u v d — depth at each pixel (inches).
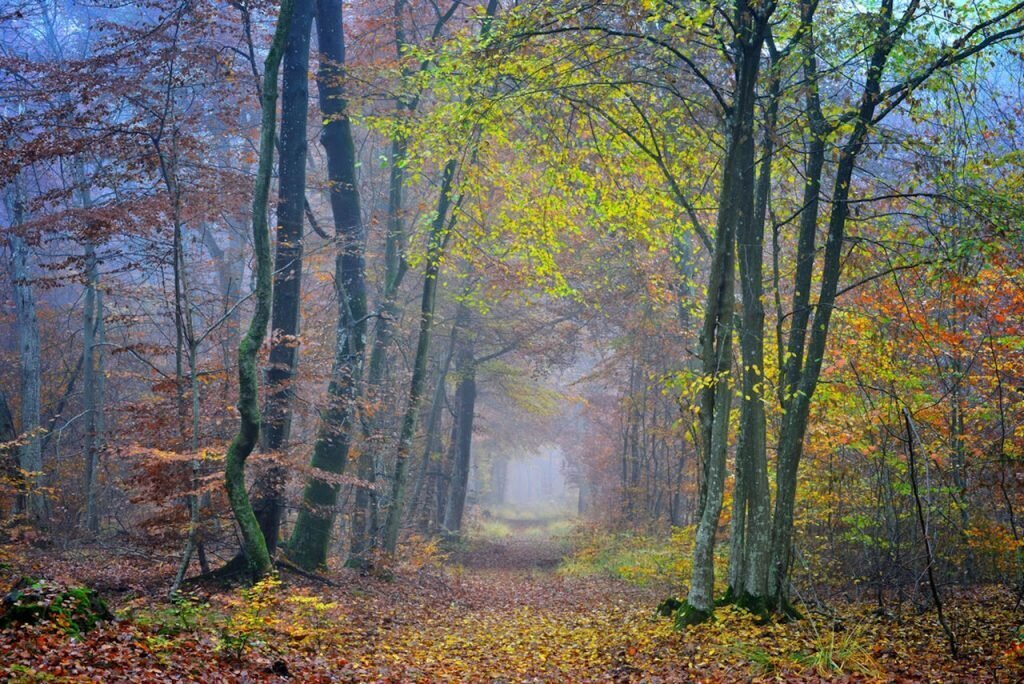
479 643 480.1
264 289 513.0
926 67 491.8
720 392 496.7
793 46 502.9
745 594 499.2
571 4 505.0
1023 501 491.8
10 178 543.5
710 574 493.4
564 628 536.4
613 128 615.8
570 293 791.1
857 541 629.3
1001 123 485.4
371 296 1194.6
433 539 1122.0
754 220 539.8
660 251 987.9
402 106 809.5
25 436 729.6
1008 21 483.8
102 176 565.3
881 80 502.3
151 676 277.3
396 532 779.4
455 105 600.4
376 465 894.4
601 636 489.1
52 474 928.9
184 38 581.9
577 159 627.2
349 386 718.5
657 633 466.6
